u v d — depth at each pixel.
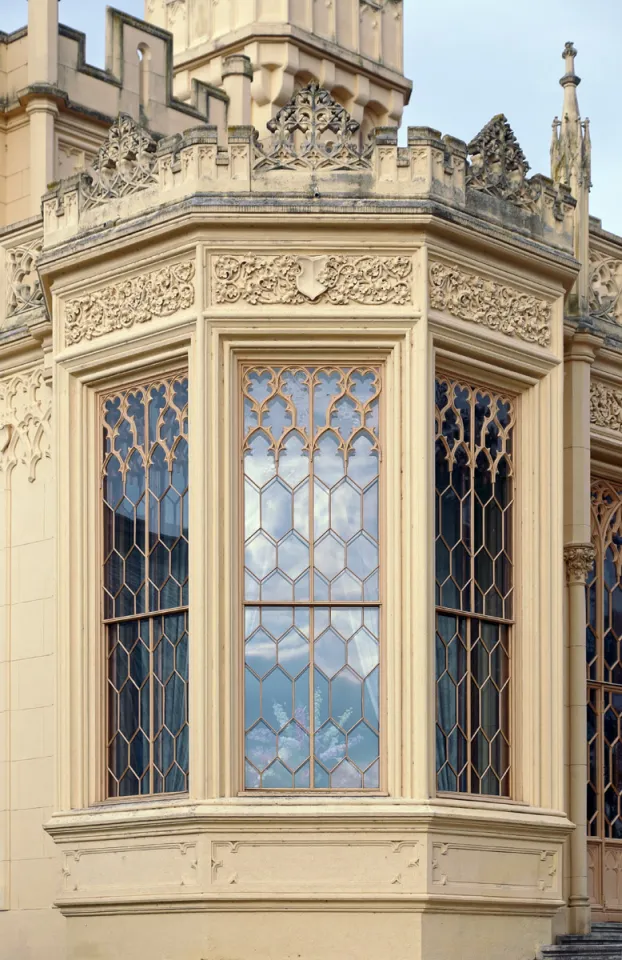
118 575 16.23
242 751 15.15
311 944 14.71
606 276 18.91
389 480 15.42
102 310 16.36
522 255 16.31
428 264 15.59
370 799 14.83
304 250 15.54
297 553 15.49
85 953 15.54
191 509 15.37
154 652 15.85
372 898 14.61
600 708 18.81
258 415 15.61
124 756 15.97
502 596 16.25
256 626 15.39
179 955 14.91
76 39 22.17
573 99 18.61
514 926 15.52
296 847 14.74
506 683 16.19
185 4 27.94
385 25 28.91
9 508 18.27
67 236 16.66
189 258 15.66
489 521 16.20
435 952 14.78
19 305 18.39
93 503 16.41
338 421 15.63
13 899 17.42
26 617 17.88
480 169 16.17
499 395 16.45
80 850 15.66
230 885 14.69
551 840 15.86
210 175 15.59
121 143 16.31
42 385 18.08
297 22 27.36
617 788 18.94
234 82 23.86
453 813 14.90
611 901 18.52
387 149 15.65
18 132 22.03
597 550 19.12
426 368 15.42
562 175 18.45
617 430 18.84
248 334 15.47
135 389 16.28
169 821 14.91
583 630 17.75
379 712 15.25
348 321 15.45
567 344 18.11
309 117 15.72
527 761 16.06
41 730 17.48
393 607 15.25
